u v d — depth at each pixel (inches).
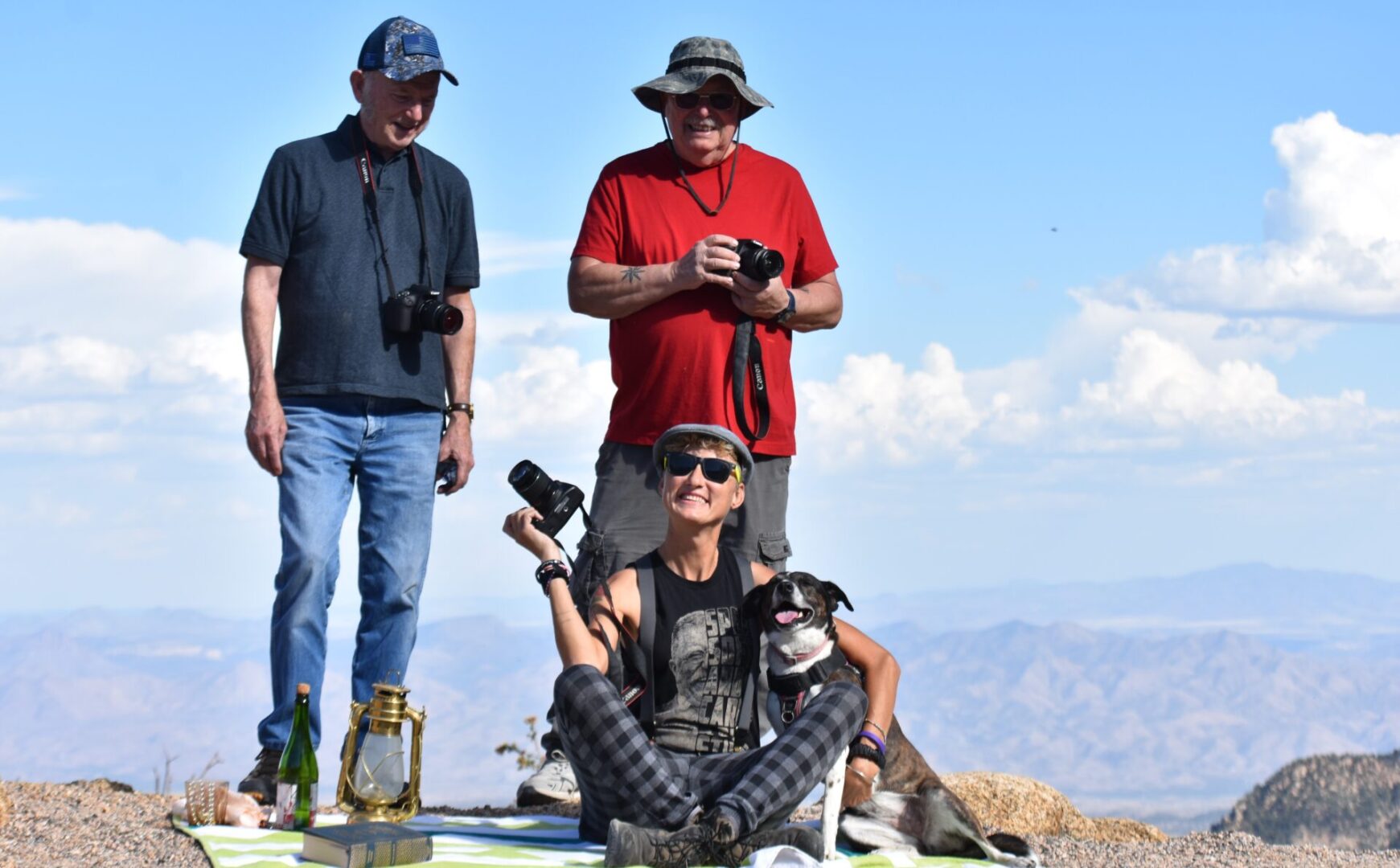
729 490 187.3
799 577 181.5
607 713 167.8
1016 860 184.1
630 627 186.9
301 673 202.2
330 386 206.7
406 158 215.8
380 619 212.7
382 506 212.2
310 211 207.2
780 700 184.5
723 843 160.7
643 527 223.1
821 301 228.2
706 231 227.5
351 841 161.9
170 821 189.2
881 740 183.8
